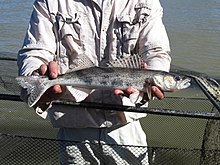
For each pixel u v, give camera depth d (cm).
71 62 149
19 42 677
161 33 151
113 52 148
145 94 141
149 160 161
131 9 149
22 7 995
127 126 154
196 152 185
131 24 148
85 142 151
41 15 150
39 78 136
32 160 187
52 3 149
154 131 301
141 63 143
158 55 148
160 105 293
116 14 148
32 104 132
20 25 805
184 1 1176
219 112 147
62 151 154
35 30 149
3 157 191
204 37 777
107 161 152
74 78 140
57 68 138
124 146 150
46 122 321
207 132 209
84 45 148
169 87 138
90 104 145
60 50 149
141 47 151
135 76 139
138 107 145
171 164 182
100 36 148
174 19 943
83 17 148
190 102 293
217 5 1134
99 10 148
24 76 136
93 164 152
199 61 616
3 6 998
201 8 1085
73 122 149
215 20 941
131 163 151
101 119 150
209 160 183
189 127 299
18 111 328
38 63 144
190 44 721
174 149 167
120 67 143
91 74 141
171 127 300
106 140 152
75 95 147
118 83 140
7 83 307
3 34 724
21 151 190
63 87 141
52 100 141
